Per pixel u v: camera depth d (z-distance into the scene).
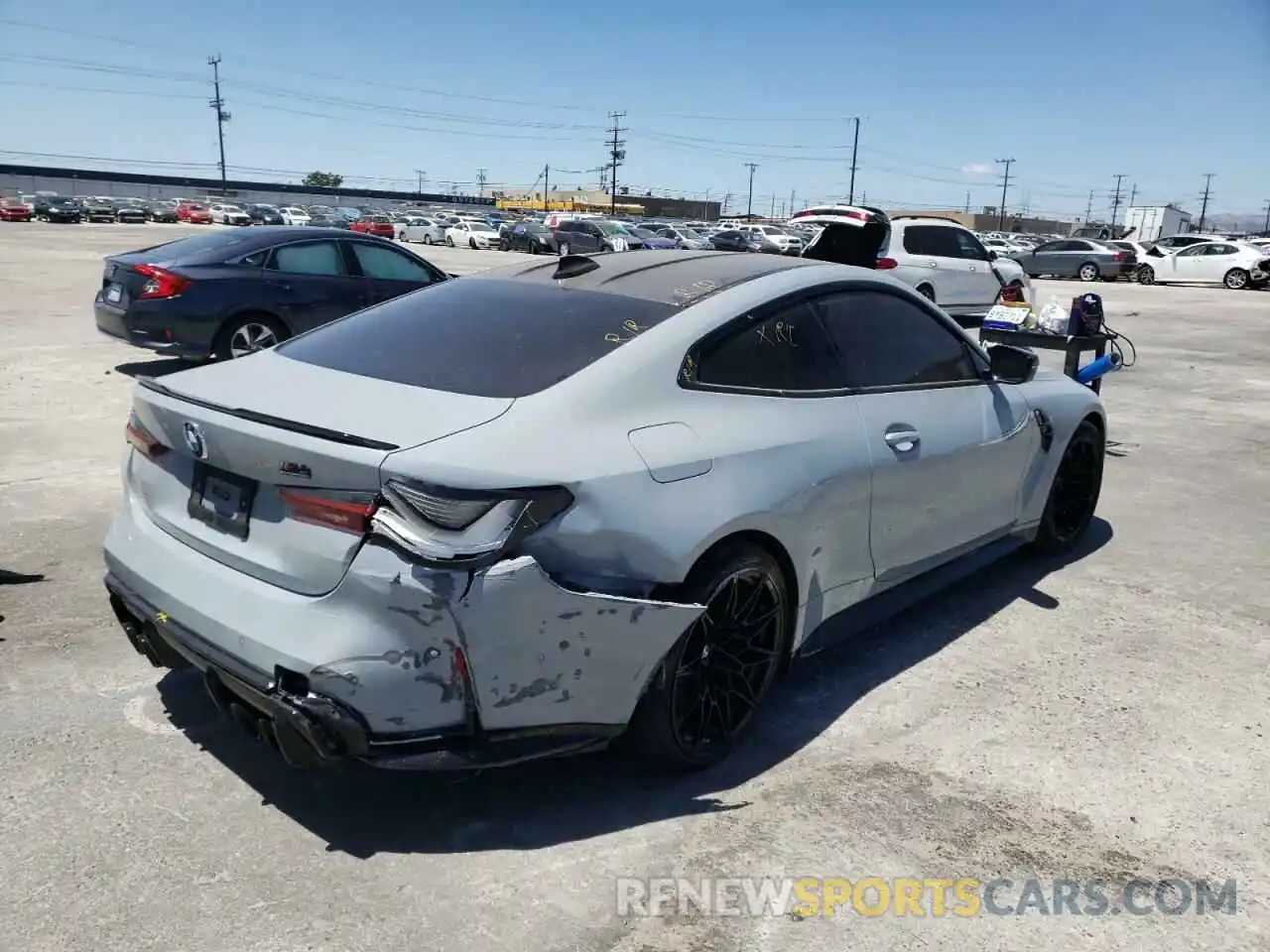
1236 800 3.03
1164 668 3.92
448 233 49.66
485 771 3.08
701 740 3.06
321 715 2.39
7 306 13.66
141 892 2.48
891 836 2.81
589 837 2.77
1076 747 3.31
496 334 3.11
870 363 3.67
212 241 9.04
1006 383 4.31
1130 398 10.11
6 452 6.36
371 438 2.48
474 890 2.54
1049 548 5.09
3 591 4.23
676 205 129.88
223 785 2.95
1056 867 2.70
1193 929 2.48
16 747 3.10
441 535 2.36
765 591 3.13
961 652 4.03
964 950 2.38
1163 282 32.31
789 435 3.17
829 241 7.32
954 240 15.59
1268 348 14.56
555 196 136.62
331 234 9.42
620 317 3.13
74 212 58.34
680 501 2.75
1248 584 4.87
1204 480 6.84
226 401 2.79
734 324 3.19
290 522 2.56
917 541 3.83
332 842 2.71
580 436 2.65
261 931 2.36
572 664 2.58
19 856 2.60
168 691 3.48
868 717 3.48
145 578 2.89
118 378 8.92
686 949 2.36
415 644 2.41
